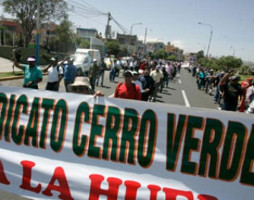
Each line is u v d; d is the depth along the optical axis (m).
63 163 3.17
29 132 3.34
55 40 46.25
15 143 3.38
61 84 14.18
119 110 3.07
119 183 2.96
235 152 2.74
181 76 32.66
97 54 21.48
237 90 6.67
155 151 2.94
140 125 3.00
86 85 3.78
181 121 2.88
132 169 2.98
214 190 2.76
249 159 2.71
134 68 21.03
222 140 2.78
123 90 4.48
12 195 3.32
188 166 2.85
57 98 3.27
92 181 3.02
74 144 3.18
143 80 7.08
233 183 2.74
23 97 3.39
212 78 15.98
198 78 18.83
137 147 2.99
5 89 3.45
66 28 45.25
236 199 2.72
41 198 3.16
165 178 2.88
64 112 3.25
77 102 3.21
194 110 2.84
